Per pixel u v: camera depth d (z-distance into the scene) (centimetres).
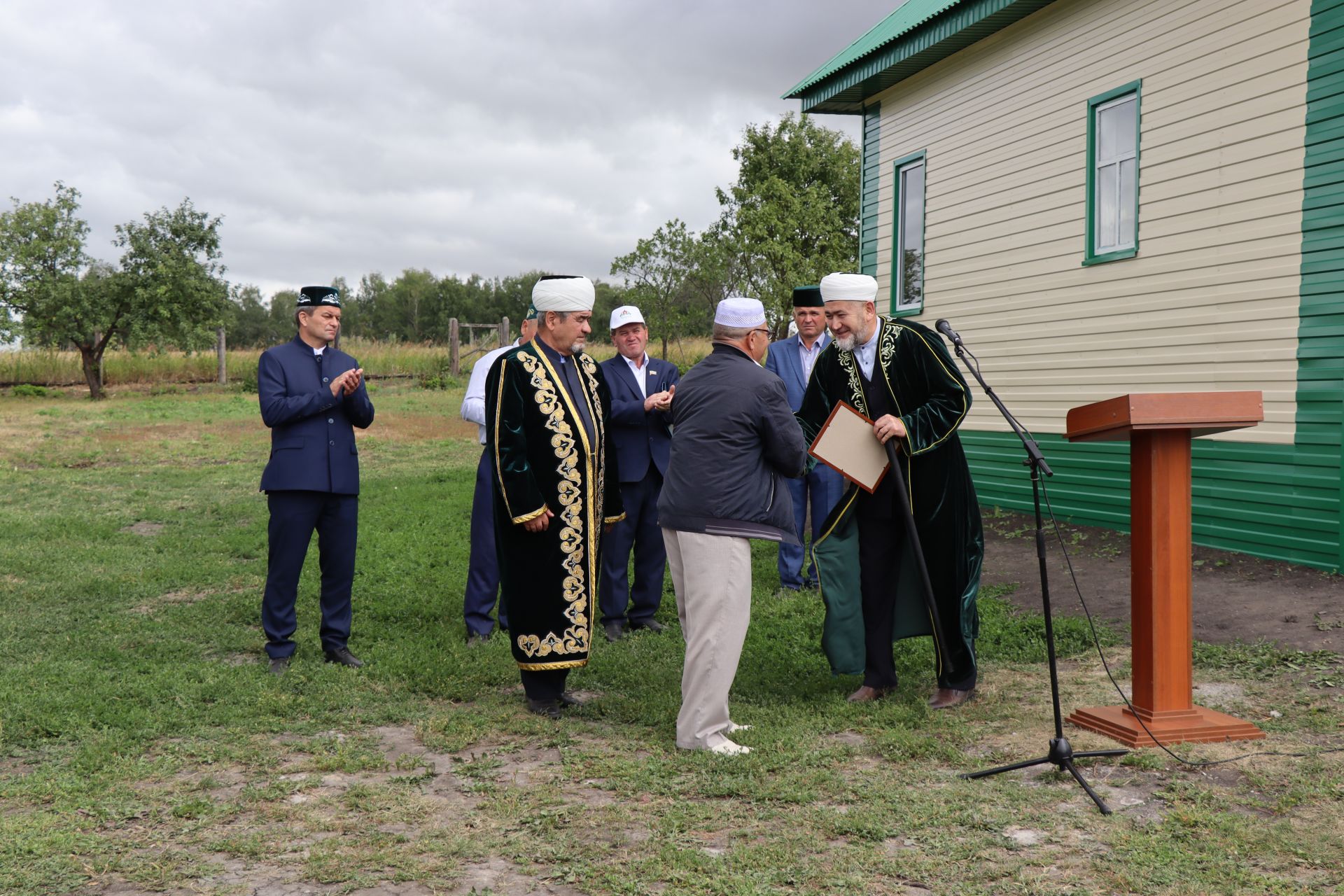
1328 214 716
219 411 2431
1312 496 718
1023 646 602
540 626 486
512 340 3378
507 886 315
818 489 718
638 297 2638
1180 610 436
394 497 1254
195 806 370
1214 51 809
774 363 729
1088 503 951
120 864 326
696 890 310
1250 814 361
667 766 414
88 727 457
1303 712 466
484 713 489
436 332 8044
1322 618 595
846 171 3334
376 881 317
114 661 577
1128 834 344
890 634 514
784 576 742
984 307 1098
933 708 493
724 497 438
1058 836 347
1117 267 913
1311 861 324
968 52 1116
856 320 512
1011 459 1052
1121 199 918
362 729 471
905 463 502
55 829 351
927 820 359
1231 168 796
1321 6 720
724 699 437
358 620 682
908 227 1247
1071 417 466
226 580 812
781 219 2739
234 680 533
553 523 487
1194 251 831
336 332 580
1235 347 791
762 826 357
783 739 441
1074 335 969
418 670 556
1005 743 441
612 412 651
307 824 360
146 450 1747
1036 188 1019
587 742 451
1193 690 503
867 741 451
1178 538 436
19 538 998
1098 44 934
